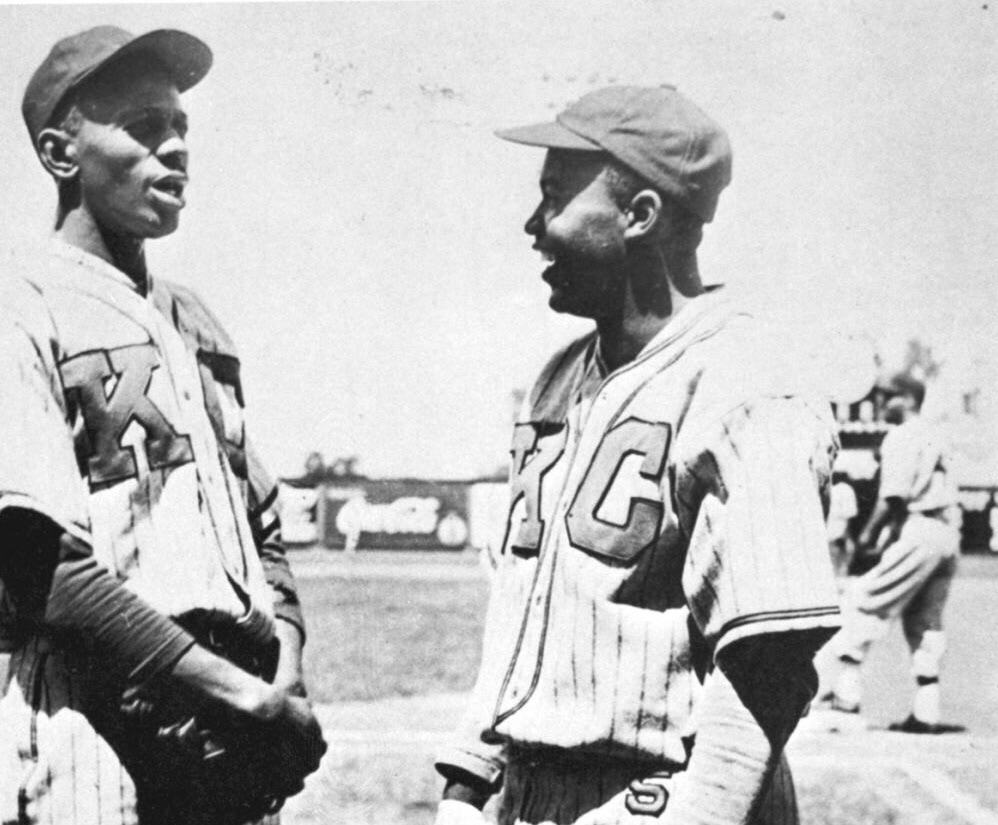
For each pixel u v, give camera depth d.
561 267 3.44
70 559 3.59
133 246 3.91
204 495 3.78
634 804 3.19
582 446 3.34
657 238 3.38
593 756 3.25
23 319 3.65
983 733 6.89
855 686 7.20
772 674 3.05
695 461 3.14
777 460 3.09
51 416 3.61
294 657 4.00
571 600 3.27
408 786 6.04
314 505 8.05
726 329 3.29
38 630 3.68
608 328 3.44
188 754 3.71
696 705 3.21
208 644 3.77
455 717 6.76
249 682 3.73
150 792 3.75
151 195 3.85
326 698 6.98
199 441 3.81
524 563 3.42
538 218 3.50
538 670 3.31
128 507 3.69
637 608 3.24
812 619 3.01
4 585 3.64
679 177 3.35
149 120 3.86
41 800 3.61
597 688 3.23
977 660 7.64
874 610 7.14
